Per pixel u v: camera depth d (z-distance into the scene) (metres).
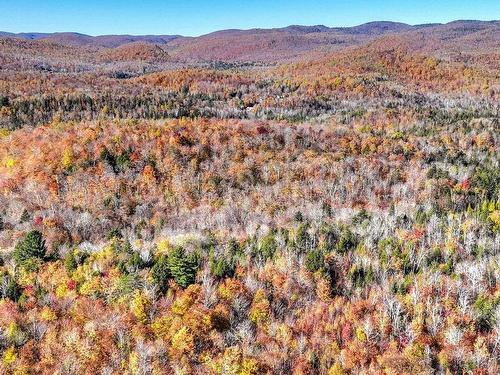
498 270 71.75
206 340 57.38
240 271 70.25
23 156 121.44
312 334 60.12
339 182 119.88
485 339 57.59
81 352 53.88
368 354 56.16
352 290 69.12
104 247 78.75
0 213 100.06
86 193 110.19
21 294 63.12
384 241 80.94
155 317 59.66
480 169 126.81
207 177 120.19
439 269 73.19
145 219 102.75
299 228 86.19
